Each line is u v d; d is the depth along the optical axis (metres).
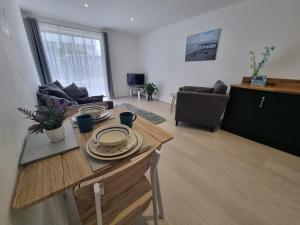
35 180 0.53
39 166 0.60
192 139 2.35
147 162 0.65
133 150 0.69
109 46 4.75
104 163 0.62
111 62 4.96
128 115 0.94
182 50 3.80
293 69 2.14
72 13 3.22
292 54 2.12
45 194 0.48
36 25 3.29
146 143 0.77
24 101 1.16
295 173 1.61
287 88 2.02
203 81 3.46
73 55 4.10
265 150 2.04
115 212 0.72
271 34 2.28
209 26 3.10
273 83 2.29
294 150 1.92
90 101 2.99
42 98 2.03
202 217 1.15
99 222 0.58
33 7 2.91
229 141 2.28
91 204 0.76
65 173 0.56
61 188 0.50
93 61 4.52
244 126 2.38
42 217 0.75
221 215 1.16
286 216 1.16
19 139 0.72
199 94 2.42
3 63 0.82
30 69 2.19
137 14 3.22
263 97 2.09
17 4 2.51
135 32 4.83
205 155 1.93
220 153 1.97
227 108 2.53
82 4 2.77
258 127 2.21
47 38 3.61
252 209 1.21
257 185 1.45
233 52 2.79
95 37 4.40
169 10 2.98
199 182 1.48
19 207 0.44
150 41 4.80
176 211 1.19
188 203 1.26
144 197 0.80
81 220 0.69
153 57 4.84
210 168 1.69
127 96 5.56
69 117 1.09
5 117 0.62
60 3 2.74
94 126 0.96
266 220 1.12
